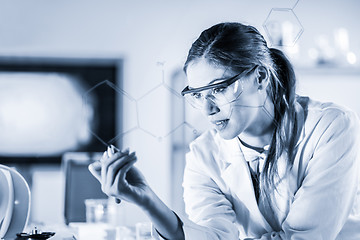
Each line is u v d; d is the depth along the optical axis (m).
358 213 1.30
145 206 1.01
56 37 3.83
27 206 1.31
